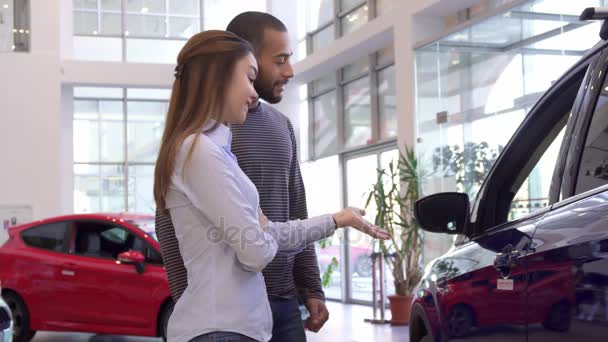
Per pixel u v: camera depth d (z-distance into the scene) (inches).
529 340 69.2
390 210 362.0
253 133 86.7
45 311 296.2
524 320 70.2
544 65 267.1
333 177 542.9
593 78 72.1
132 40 616.4
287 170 89.4
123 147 631.8
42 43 524.4
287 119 92.7
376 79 490.0
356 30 458.3
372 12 487.8
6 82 518.6
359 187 512.4
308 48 577.9
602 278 57.7
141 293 283.9
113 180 629.9
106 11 612.7
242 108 65.6
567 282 62.7
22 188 515.2
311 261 91.4
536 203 91.8
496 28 294.0
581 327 60.4
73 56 604.4
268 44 87.3
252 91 65.9
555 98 86.7
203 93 64.3
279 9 591.8
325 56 501.0
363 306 484.7
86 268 292.5
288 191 91.4
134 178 633.6
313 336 339.0
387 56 476.1
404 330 352.8
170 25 624.4
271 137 87.8
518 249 73.3
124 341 328.8
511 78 285.4
